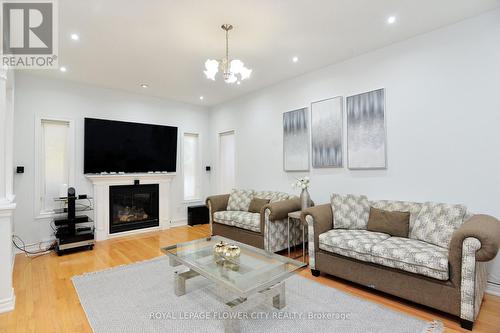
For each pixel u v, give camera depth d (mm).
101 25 2854
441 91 2994
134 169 5266
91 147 4750
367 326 2139
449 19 2828
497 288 2639
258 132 5234
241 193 4969
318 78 4195
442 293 2221
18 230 4113
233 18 2764
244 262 2535
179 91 5289
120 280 3023
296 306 2455
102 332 2072
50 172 4492
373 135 3531
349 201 3510
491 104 2682
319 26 2945
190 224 5934
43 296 2656
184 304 2496
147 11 2613
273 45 3383
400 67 3309
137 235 5109
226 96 5652
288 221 3838
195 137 6379
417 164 3174
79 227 4590
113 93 5113
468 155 2822
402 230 2951
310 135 4316
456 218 2592
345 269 2877
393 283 2512
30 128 4254
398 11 2674
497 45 2645
